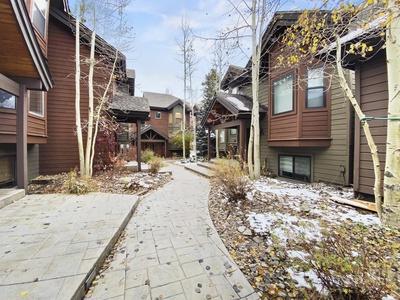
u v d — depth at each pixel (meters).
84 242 2.46
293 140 6.39
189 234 2.98
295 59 4.62
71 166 7.35
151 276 2.04
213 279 2.00
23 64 4.11
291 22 6.27
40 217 3.25
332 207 3.75
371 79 3.97
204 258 2.36
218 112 10.36
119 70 8.84
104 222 3.09
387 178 2.94
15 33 3.55
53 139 7.09
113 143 8.16
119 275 2.05
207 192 5.56
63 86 7.26
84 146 7.56
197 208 4.18
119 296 1.77
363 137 4.10
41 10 5.86
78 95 6.29
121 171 7.93
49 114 7.03
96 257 2.15
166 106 21.86
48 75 4.68
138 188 5.66
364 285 1.46
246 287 1.90
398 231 2.71
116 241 2.75
